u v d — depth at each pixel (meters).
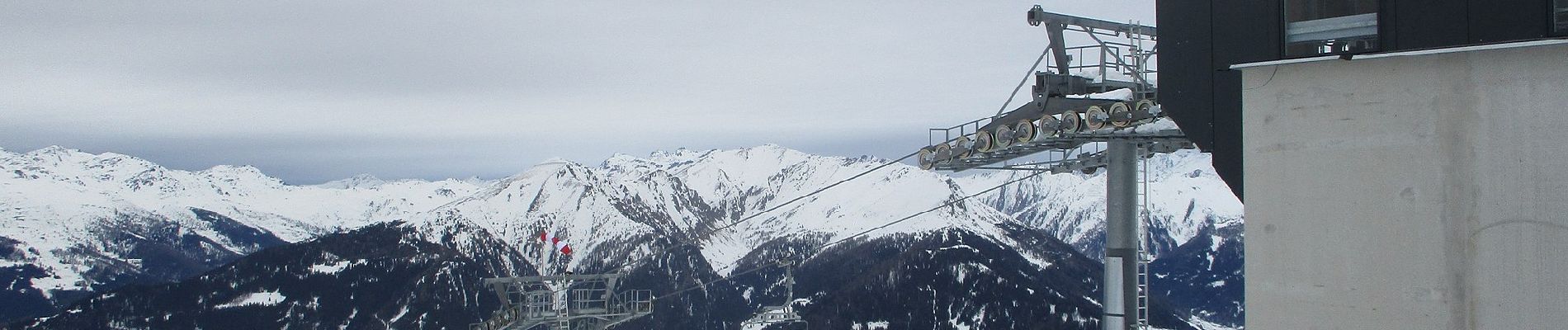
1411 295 16.94
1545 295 16.03
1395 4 17.38
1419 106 16.92
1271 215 18.14
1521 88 16.23
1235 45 19.53
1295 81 17.98
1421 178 16.89
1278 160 18.09
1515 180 16.22
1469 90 16.59
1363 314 17.28
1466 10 16.80
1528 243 16.14
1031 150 38.06
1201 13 20.14
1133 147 31.69
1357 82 17.42
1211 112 19.95
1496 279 16.36
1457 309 16.62
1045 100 33.78
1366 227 17.28
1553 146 15.98
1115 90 33.88
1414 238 16.92
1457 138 16.66
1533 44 16.02
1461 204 16.61
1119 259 31.27
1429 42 17.06
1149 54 33.31
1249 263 18.34
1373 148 17.25
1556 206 15.95
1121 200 31.45
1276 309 18.05
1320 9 18.34
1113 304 31.14
